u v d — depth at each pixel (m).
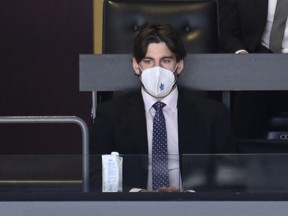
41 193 5.14
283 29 9.92
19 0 15.98
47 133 15.97
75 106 16.12
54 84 16.11
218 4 10.43
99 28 15.93
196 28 9.80
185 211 4.87
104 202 4.91
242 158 5.75
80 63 8.46
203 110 8.26
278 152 7.89
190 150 8.11
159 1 9.98
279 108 9.78
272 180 5.71
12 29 16.05
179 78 8.41
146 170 5.81
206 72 8.42
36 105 16.16
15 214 4.89
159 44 8.06
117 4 9.90
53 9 15.98
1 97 16.20
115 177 5.78
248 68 8.41
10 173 5.71
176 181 5.80
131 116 8.15
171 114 8.13
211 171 5.77
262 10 10.03
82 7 15.94
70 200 4.95
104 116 8.23
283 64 8.38
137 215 4.87
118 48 9.73
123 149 8.11
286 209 4.86
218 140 8.24
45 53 16.08
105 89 8.46
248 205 4.88
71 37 16.00
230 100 9.52
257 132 9.82
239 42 9.98
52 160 5.77
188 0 9.99
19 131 16.05
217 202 4.89
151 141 8.07
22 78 16.14
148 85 7.99
